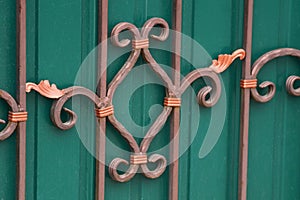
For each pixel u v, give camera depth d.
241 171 2.79
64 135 2.46
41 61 2.38
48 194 2.44
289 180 2.95
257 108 2.85
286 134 2.92
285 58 2.88
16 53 2.33
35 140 2.40
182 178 2.70
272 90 2.84
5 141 2.35
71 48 2.44
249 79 2.77
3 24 2.32
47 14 2.38
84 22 2.46
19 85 2.32
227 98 2.76
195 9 2.66
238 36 2.75
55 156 2.44
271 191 2.92
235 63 2.77
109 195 2.57
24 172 2.36
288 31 2.86
